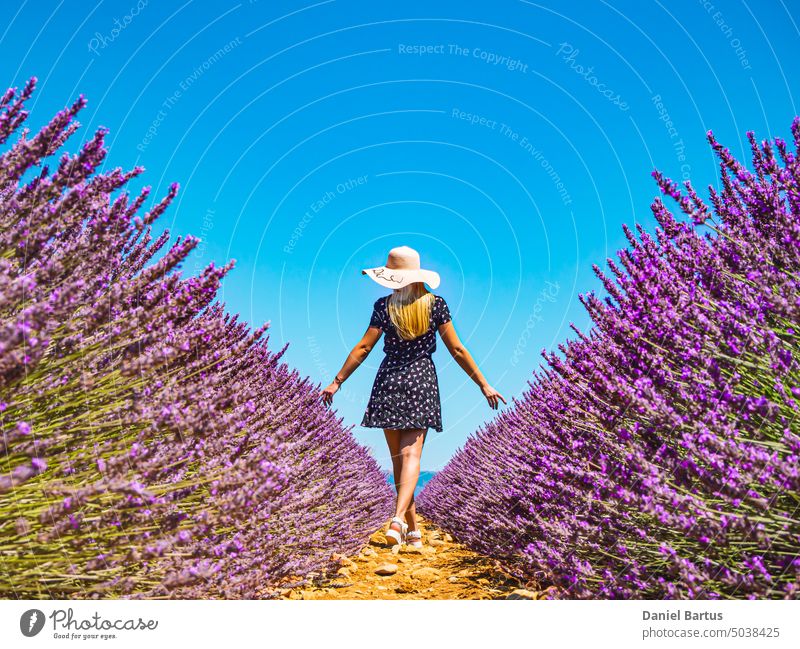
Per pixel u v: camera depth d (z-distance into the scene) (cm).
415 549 434
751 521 140
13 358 122
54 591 147
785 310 166
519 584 293
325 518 324
